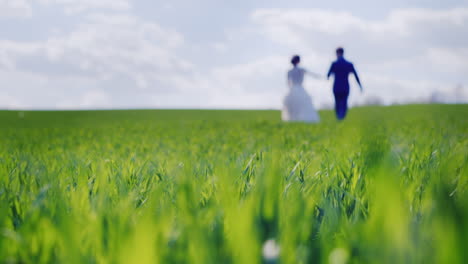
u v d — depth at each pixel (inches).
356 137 236.2
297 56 751.1
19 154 214.5
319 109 1712.6
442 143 175.3
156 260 30.2
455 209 21.8
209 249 32.6
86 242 43.5
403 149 159.3
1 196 79.7
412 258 25.0
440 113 956.6
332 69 715.4
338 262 30.2
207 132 495.5
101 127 741.9
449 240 21.2
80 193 73.3
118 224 46.5
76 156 199.3
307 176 101.7
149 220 33.5
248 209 36.6
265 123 666.2
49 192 78.1
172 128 641.0
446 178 41.1
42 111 2192.4
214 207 54.6
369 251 29.3
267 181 41.1
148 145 307.7
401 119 696.4
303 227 45.1
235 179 85.7
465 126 426.9
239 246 31.1
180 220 50.9
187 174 49.6
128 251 29.6
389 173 28.7
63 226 38.9
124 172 115.7
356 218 60.4
